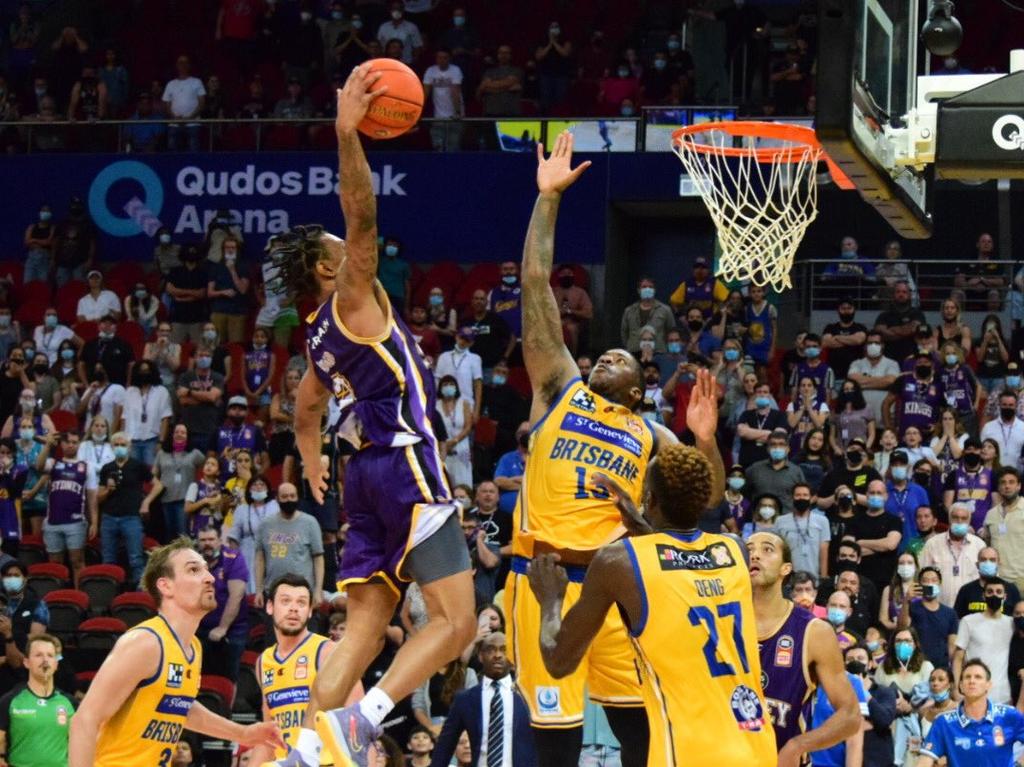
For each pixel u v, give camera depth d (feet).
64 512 64.64
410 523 20.83
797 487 57.98
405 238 85.15
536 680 25.05
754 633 21.09
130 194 87.20
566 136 26.81
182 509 66.23
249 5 98.17
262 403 73.87
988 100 30.73
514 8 100.37
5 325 80.64
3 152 89.66
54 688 47.88
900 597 54.70
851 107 27.76
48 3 102.89
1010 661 52.16
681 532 21.07
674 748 20.33
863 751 43.96
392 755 37.96
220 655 55.42
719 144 35.91
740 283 76.43
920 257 83.66
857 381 69.62
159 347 76.18
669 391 68.95
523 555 25.45
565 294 78.33
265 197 86.12
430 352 75.15
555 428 25.38
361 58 94.99
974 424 66.80
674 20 95.86
